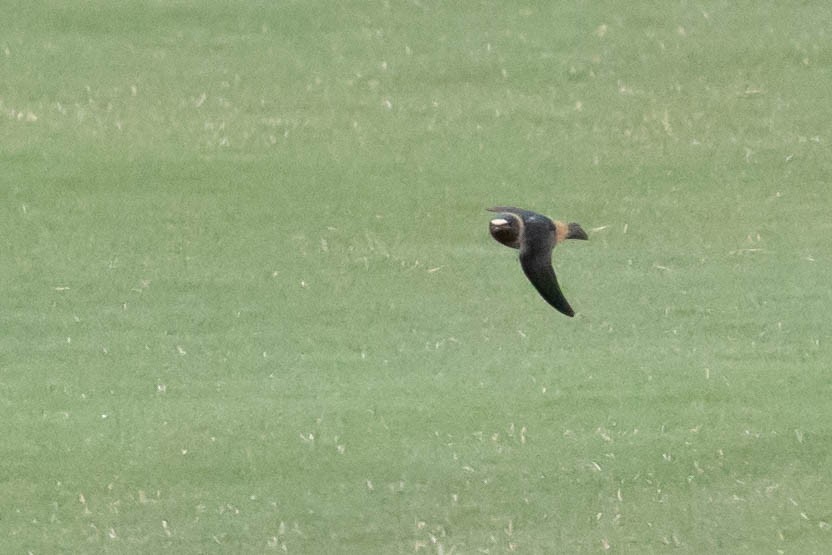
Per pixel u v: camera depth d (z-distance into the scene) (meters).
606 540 14.22
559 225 9.00
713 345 18.17
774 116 25.08
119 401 16.72
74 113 24.92
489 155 23.69
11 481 15.09
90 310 19.02
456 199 22.20
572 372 17.39
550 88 26.06
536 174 23.08
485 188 22.59
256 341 18.23
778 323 18.75
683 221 21.70
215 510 14.65
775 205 22.27
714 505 14.72
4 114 24.72
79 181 22.52
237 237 21.00
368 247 20.73
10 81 26.09
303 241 20.89
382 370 17.52
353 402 16.66
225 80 26.34
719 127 24.72
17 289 19.50
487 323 18.73
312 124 24.73
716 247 20.97
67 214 21.59
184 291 19.53
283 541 14.20
